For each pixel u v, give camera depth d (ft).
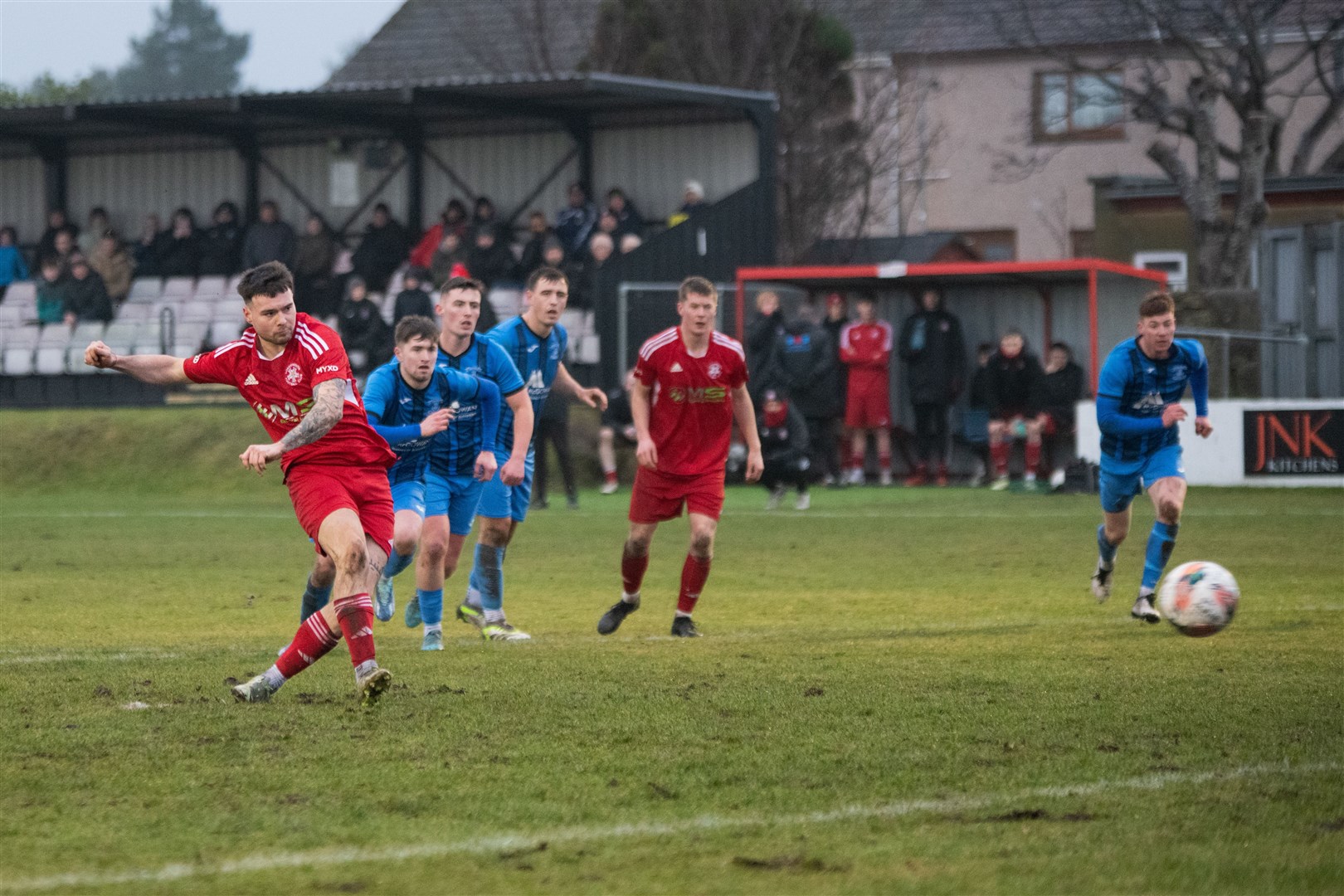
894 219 417.90
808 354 231.91
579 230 267.18
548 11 431.84
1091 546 147.74
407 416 84.58
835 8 417.28
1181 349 94.48
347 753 55.88
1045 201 409.90
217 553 148.25
